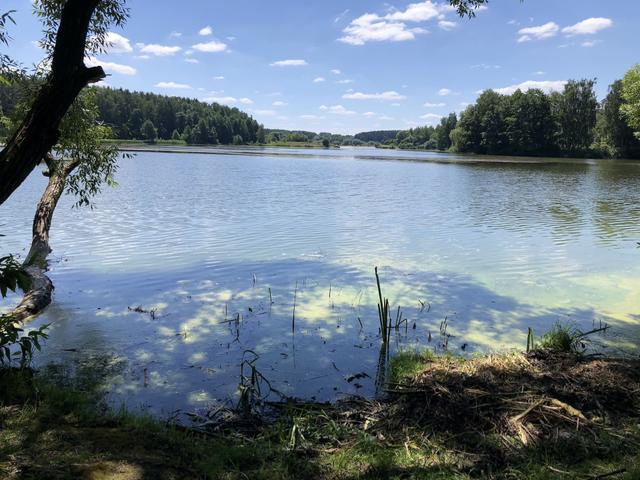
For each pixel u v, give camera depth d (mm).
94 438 4559
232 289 10461
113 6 9516
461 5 9219
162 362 7016
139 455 4301
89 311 9047
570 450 4590
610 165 68125
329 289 10539
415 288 10695
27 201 22797
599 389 5738
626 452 4539
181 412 5648
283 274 11648
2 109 10133
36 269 10383
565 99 104438
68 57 5469
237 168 51125
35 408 5121
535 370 6348
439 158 91625
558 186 36250
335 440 4902
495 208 23906
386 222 19328
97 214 19875
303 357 7258
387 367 6961
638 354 7320
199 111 164000
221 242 15148
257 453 4547
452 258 13438
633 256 13859
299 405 5719
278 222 18922
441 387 5746
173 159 64500
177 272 11711
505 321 8828
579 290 10633
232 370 6809
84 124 10711
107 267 12086
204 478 4074
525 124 105438
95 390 6121
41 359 7027
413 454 4574
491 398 5523
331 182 37562
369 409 5609
